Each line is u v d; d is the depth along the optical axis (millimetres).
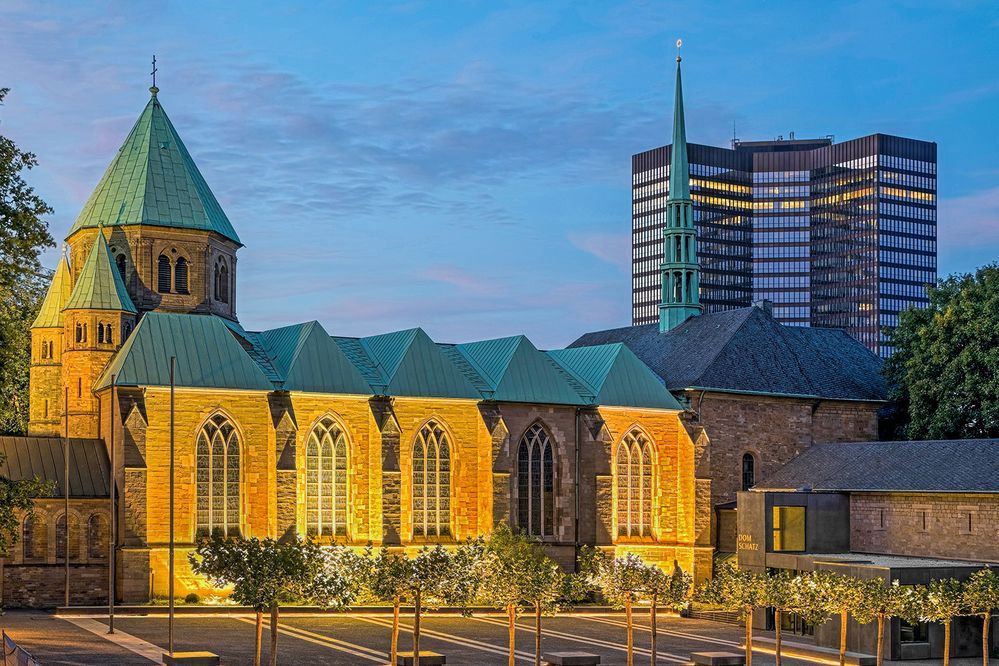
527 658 71625
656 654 76000
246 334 106750
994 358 106938
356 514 97250
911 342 117812
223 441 93250
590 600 102812
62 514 89625
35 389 108000
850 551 98125
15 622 78375
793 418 117562
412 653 68438
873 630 80125
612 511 107500
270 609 60906
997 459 92312
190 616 84438
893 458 100875
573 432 107000
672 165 132250
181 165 108750
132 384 90500
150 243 104750
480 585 65562
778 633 69312
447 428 101812
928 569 80438
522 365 106438
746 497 96312
